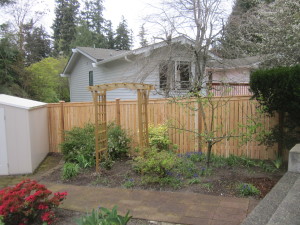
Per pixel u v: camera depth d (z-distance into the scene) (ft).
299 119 16.83
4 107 19.77
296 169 14.20
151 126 23.03
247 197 13.23
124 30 112.88
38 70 53.72
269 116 18.16
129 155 22.74
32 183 12.05
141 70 32.04
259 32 32.65
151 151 17.26
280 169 17.46
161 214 11.80
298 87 14.74
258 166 18.38
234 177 16.08
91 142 21.45
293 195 10.16
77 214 12.29
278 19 30.30
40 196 11.26
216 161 19.57
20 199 11.26
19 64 46.85
